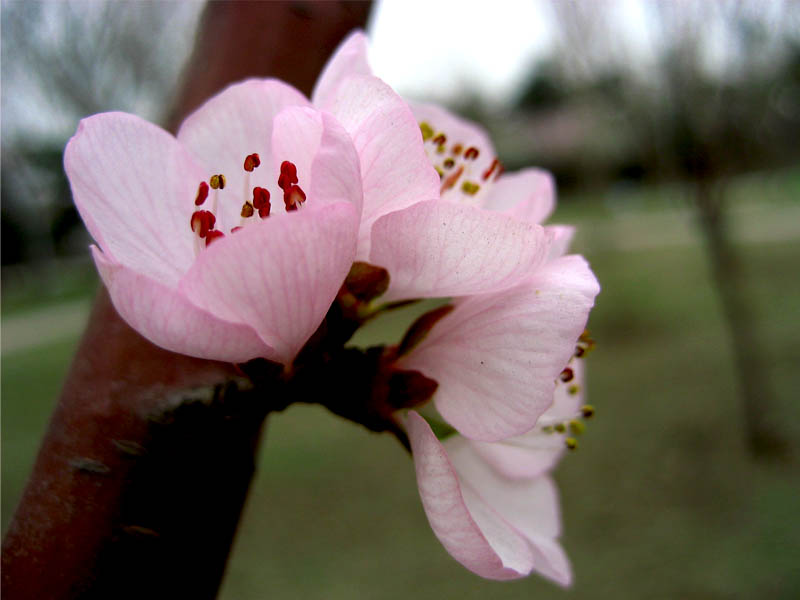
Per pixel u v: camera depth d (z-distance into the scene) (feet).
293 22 0.23
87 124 0.16
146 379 0.17
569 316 0.16
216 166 0.18
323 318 0.16
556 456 0.23
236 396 0.17
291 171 0.16
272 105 0.18
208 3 0.24
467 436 0.17
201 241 0.17
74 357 0.18
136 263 0.17
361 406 0.18
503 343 0.17
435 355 0.18
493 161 0.23
